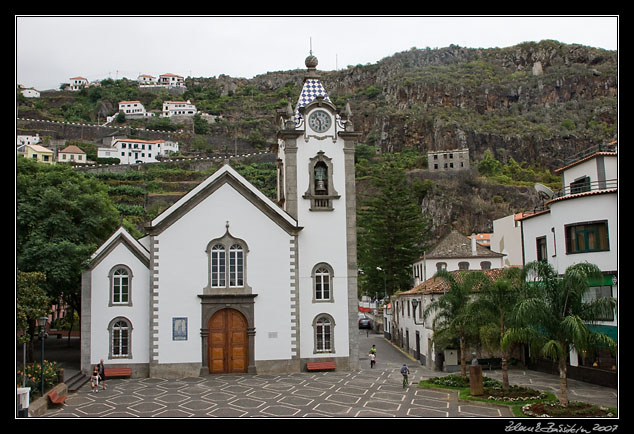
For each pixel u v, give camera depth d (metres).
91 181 50.94
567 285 27.28
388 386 36.53
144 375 41.00
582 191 40.53
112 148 183.88
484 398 30.48
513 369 42.91
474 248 71.50
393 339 68.56
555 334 27.50
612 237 34.69
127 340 41.28
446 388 34.75
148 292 41.72
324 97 46.78
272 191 138.38
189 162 160.75
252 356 41.88
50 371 33.56
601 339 26.88
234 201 42.72
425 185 169.12
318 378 40.00
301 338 43.34
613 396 31.16
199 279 41.75
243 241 42.53
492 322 32.97
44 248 38.94
